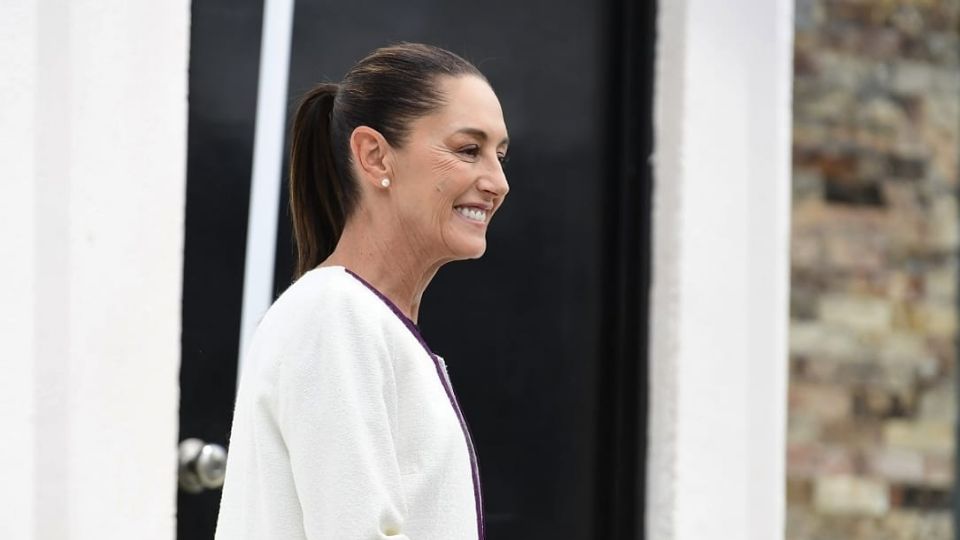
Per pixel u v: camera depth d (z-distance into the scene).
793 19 10.10
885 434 10.32
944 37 10.51
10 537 6.48
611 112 9.15
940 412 10.47
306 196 5.05
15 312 6.50
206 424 7.80
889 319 10.34
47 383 6.55
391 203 4.77
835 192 10.20
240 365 7.84
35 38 6.56
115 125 6.76
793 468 10.08
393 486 4.31
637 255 9.05
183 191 7.02
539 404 8.96
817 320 10.14
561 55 9.05
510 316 8.90
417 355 4.57
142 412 6.86
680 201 8.74
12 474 6.48
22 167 6.53
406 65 4.80
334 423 4.27
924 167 10.45
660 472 8.78
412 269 4.84
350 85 4.88
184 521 7.73
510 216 8.91
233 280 7.91
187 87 7.29
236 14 8.00
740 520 8.83
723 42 8.84
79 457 6.62
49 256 6.57
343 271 4.59
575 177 9.06
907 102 10.41
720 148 8.83
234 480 4.61
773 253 8.93
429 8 8.69
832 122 10.20
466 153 4.80
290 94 8.25
